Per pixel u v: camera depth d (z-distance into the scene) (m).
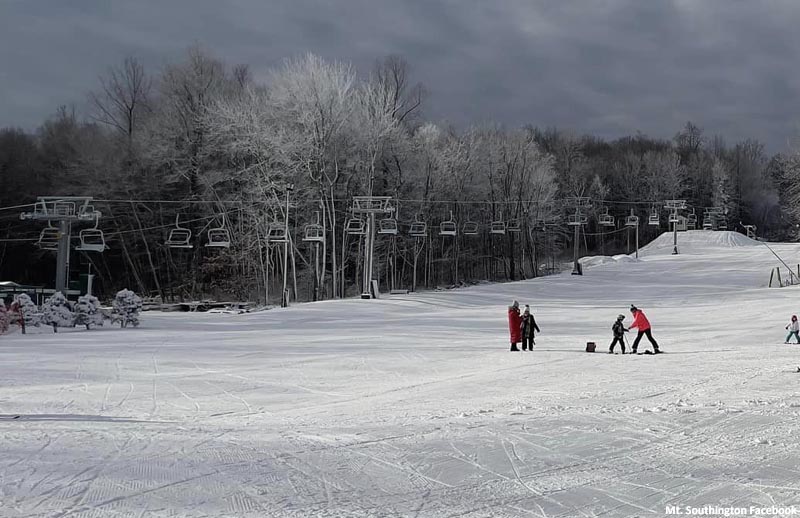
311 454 9.50
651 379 17.38
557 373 19.28
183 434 11.10
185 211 68.50
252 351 25.53
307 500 7.39
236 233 64.94
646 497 7.49
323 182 63.03
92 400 15.49
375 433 10.98
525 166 95.31
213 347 26.89
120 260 77.12
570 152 131.88
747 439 10.06
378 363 22.30
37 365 21.36
